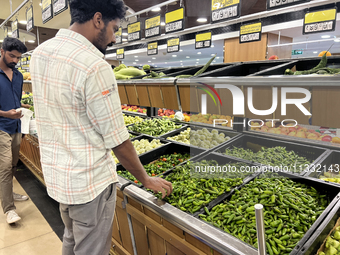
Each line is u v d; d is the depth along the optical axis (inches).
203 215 58.0
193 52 377.4
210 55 423.5
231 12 83.7
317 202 60.4
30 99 189.2
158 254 68.7
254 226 53.1
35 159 153.6
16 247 101.3
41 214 124.6
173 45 148.4
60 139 46.6
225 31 244.5
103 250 54.7
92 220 50.2
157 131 130.6
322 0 84.9
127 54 328.5
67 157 46.9
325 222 49.2
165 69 104.7
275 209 56.5
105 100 43.9
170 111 171.2
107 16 46.6
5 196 113.7
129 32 150.3
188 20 304.3
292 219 54.2
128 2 246.5
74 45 44.4
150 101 67.1
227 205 60.3
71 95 43.1
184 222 54.5
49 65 44.8
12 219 112.4
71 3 45.4
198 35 132.5
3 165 112.1
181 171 78.2
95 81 42.6
